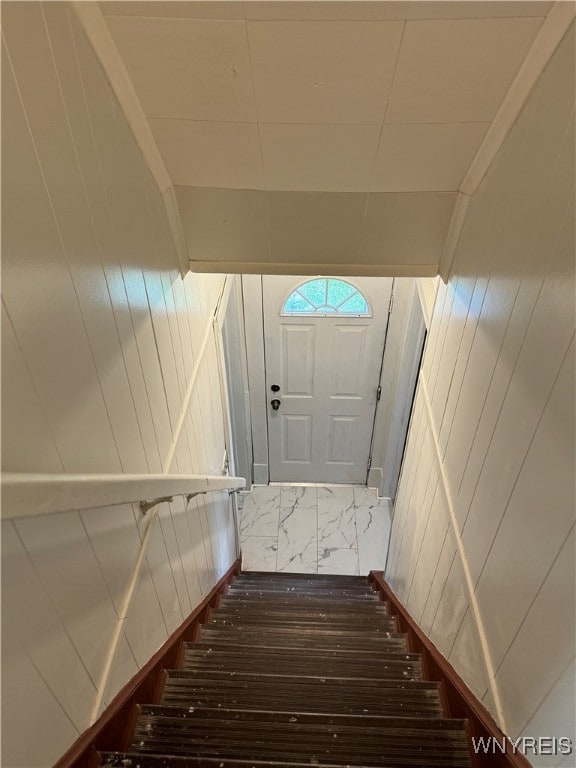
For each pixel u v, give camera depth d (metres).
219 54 1.29
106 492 0.99
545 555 1.02
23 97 0.85
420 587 2.21
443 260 2.04
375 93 1.39
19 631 0.82
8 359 0.78
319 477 4.76
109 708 1.18
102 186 1.20
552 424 1.02
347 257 2.05
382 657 1.94
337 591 3.29
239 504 4.61
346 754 1.29
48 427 0.91
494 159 1.52
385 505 4.60
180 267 2.00
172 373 1.90
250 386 4.24
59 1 0.99
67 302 1.00
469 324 1.76
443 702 1.58
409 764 1.27
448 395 2.04
